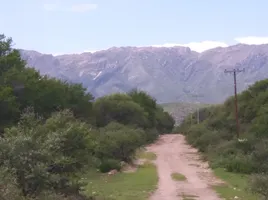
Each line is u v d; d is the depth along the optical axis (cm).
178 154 5456
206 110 11375
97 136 3878
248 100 6794
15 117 3625
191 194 2264
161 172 3497
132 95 9900
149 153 5366
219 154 4322
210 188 2530
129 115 7188
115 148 3916
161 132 12506
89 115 5703
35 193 1347
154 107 10469
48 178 1387
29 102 3953
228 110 7181
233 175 3241
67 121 1881
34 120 1784
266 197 1652
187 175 3281
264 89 6794
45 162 1441
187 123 12638
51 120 1820
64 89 4997
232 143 4438
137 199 2017
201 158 4803
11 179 1098
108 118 6850
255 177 1692
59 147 1584
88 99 5728
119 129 4862
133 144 4281
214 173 3394
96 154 3688
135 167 3903
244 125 6106
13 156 1338
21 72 4038
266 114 5062
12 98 3484
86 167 1861
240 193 2272
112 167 3462
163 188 2494
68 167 1681
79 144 1756
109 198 1955
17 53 4106
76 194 1683
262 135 4644
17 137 1430
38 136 1622
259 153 3531
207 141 5600
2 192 1016
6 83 3756
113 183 2703
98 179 2905
